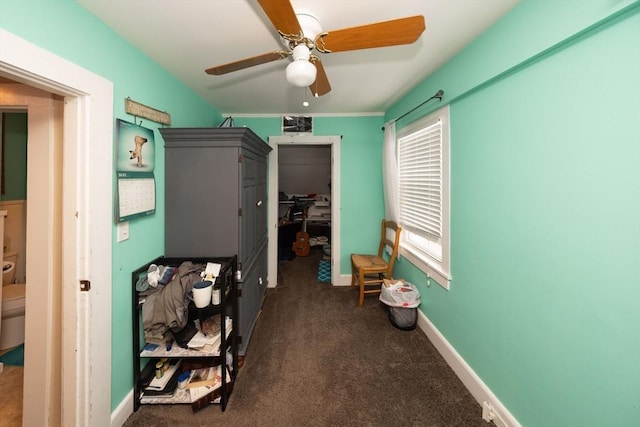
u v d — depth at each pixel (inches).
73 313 46.7
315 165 195.6
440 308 79.0
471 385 62.9
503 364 53.7
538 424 45.6
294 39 44.7
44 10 38.1
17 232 90.5
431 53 65.3
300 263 168.6
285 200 203.3
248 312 83.0
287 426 54.7
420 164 93.2
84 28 45.2
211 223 72.8
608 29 33.5
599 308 35.7
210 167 72.2
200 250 73.0
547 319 43.6
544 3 41.3
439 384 66.1
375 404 60.2
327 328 92.1
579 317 38.4
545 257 43.8
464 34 56.6
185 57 65.1
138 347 58.6
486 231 58.2
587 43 36.1
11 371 70.4
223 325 59.0
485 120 57.6
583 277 37.7
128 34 54.3
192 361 66.8
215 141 71.7
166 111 72.7
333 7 46.3
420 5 46.6
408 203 105.5
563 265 40.6
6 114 91.5
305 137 123.0
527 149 46.6
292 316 100.6
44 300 48.3
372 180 126.2
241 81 82.0
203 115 98.8
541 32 41.9
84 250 46.7
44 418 48.8
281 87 87.4
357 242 128.8
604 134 34.4
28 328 48.5
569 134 39.0
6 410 58.4
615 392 34.1
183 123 82.5
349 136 124.0
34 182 47.9
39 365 48.6
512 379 51.4
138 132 59.9
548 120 42.4
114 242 53.1
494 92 54.5
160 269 64.0
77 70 42.8
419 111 86.4
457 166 68.7
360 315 101.3
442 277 76.5
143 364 62.7
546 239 43.4
